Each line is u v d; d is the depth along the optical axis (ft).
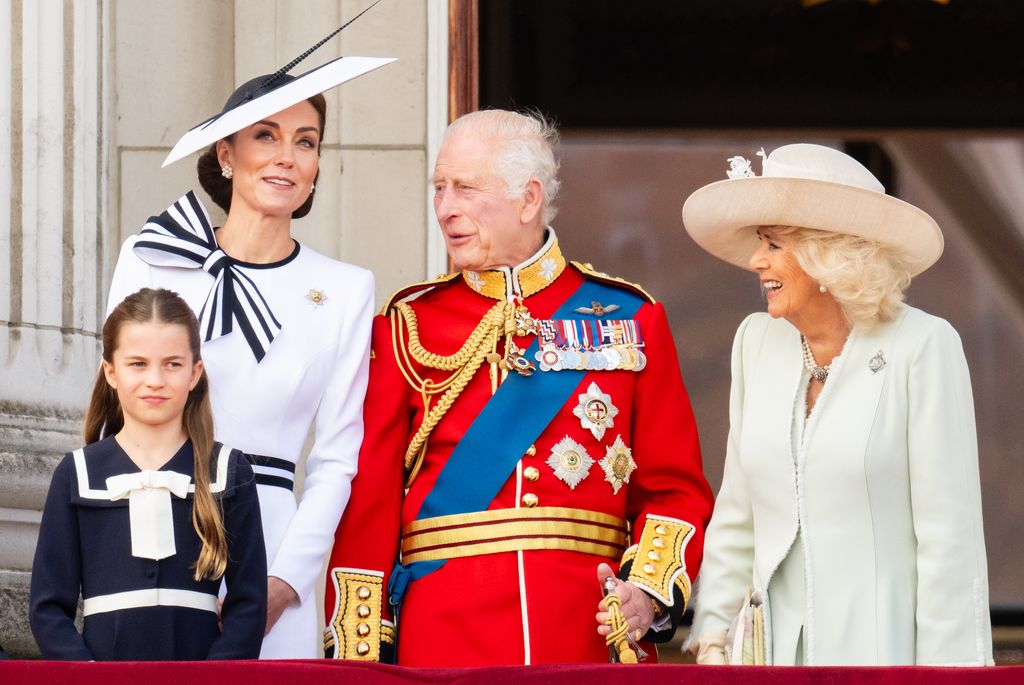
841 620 48.88
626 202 120.16
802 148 51.75
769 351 52.19
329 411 53.01
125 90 75.82
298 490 72.59
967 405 49.80
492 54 97.81
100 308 69.51
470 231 54.29
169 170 75.77
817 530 49.67
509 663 51.21
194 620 45.83
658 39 119.55
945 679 40.37
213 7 76.89
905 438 49.37
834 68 120.06
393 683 40.81
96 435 48.37
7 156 65.87
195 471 46.62
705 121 120.16
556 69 119.34
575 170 120.67
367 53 76.43
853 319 50.21
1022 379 117.70
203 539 45.98
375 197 75.97
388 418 53.93
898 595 48.88
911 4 119.03
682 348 118.32
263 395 51.52
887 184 120.67
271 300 52.65
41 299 66.33
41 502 64.49
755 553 51.19
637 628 51.01
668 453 54.39
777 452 50.39
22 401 64.80
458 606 52.03
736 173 51.62
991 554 115.14
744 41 119.75
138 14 76.23
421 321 55.47
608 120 119.85
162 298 47.32
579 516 52.90
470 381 54.08
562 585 52.01
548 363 53.93
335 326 53.11
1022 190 119.03
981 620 48.19
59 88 67.87
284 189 52.85
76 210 68.23
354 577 52.54
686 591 52.16
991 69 119.55
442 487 53.36
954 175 120.06
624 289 56.39
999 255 119.24
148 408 46.52
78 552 46.03
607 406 53.88
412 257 75.82
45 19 67.62
